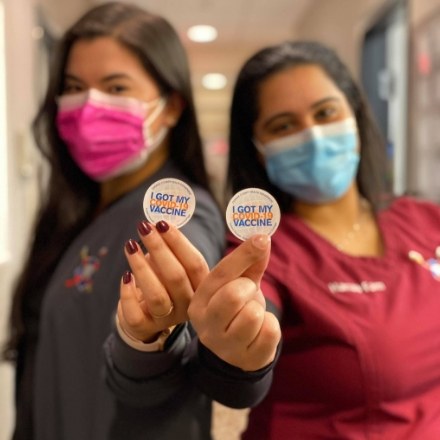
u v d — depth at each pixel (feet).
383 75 12.84
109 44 3.83
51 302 3.62
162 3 16.58
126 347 2.55
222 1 16.69
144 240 2.23
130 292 2.37
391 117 12.70
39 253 4.38
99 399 3.21
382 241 3.97
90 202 4.43
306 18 19.10
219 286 2.18
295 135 3.94
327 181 3.96
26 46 9.30
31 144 9.25
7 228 8.09
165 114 4.04
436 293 3.61
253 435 3.68
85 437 3.31
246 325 2.15
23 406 4.10
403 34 11.36
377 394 3.31
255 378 2.46
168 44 3.95
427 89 9.46
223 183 4.30
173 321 2.38
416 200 4.47
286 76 3.89
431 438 3.27
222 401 2.61
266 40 21.90
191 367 2.71
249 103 4.03
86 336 3.39
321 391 3.41
